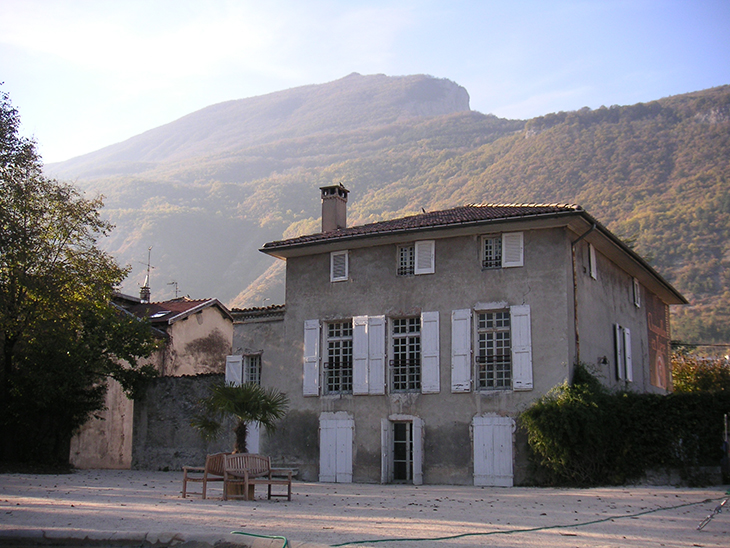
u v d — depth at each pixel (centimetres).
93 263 2311
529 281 1855
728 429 1516
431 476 1867
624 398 1688
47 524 909
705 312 7956
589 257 1994
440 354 1923
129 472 2178
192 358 2786
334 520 966
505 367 1861
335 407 2038
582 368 1792
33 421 2231
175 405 2306
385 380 1973
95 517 971
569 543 786
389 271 2044
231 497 1258
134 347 2259
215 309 2941
